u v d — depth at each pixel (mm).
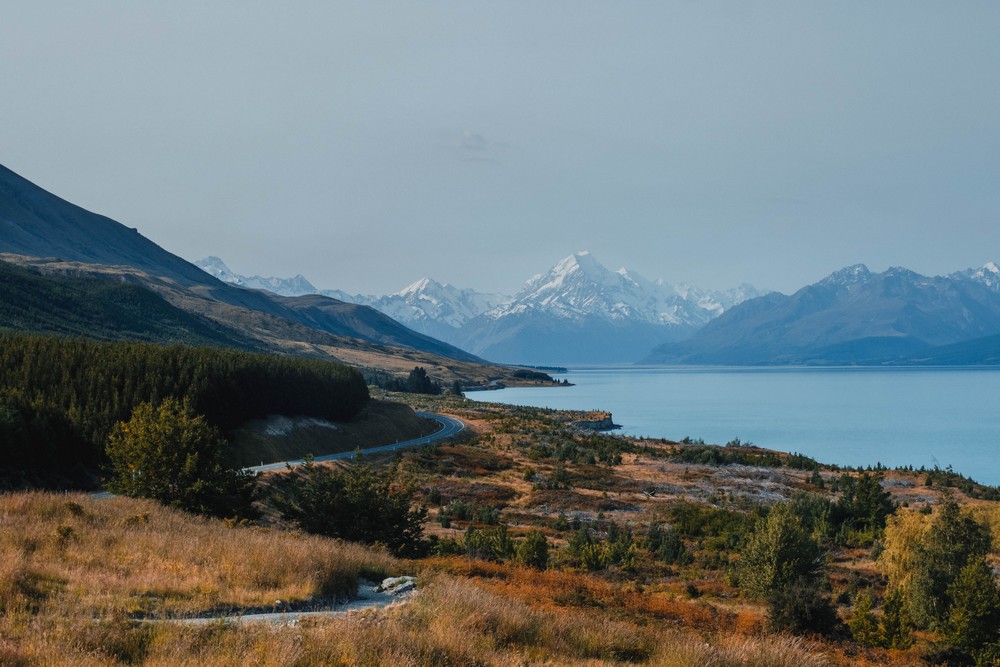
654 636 20156
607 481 102062
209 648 13242
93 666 12117
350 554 26594
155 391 89000
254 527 37719
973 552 45719
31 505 28188
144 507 34375
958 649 34188
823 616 34406
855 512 80125
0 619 14242
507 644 16844
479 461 113562
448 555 45938
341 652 13445
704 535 73062
